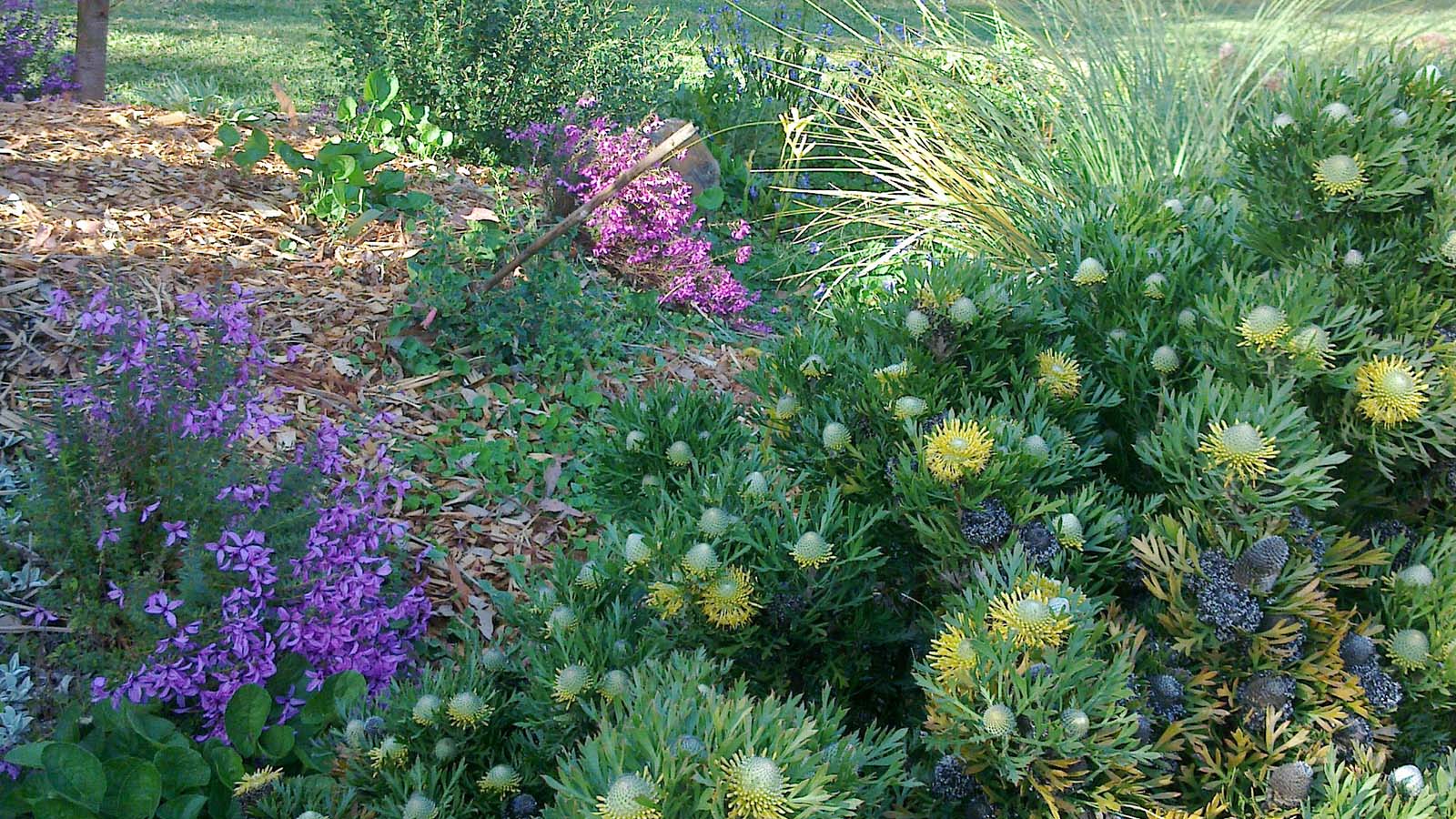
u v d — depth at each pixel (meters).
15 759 2.26
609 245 5.59
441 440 4.16
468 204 5.90
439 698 2.08
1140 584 1.93
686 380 4.96
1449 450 1.88
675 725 1.47
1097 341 2.22
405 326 4.60
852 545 1.91
